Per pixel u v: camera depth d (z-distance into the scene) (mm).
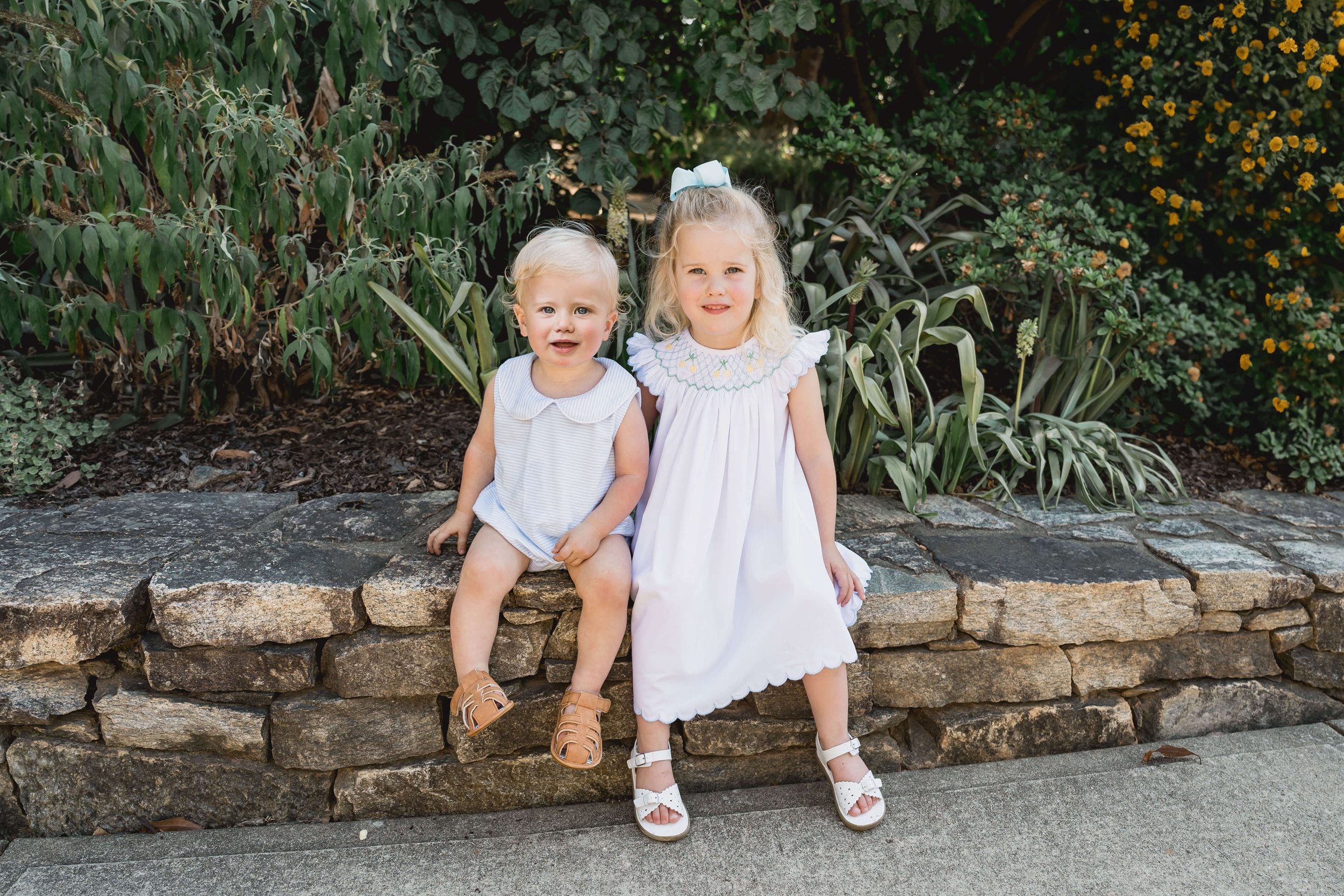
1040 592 1899
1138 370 2682
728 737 1847
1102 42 3408
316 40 2867
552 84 2896
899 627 1874
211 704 1743
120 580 1723
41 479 2252
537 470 1696
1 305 2285
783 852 1647
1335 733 2062
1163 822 1734
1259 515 2412
